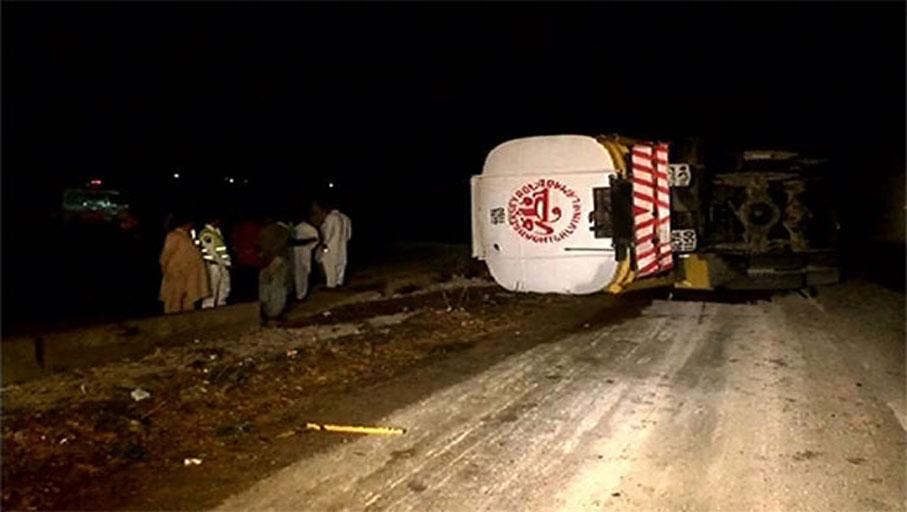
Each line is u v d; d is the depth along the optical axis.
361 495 5.58
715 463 6.18
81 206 25.41
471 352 10.04
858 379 8.76
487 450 6.48
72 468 6.07
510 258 13.00
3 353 8.42
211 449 6.53
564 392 8.20
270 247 12.21
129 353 9.71
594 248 12.51
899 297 14.78
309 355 9.74
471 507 5.38
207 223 11.93
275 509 5.35
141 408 7.59
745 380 8.70
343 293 14.88
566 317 12.52
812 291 15.38
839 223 15.32
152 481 5.84
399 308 13.36
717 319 12.42
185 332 10.43
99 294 14.41
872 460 6.25
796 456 6.34
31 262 18.02
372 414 7.45
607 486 5.74
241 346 10.30
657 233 12.98
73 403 7.70
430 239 28.55
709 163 14.80
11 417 7.20
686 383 8.56
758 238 14.36
